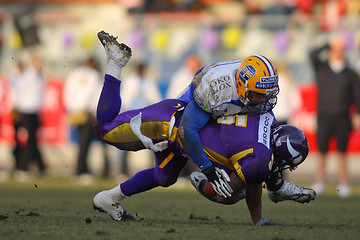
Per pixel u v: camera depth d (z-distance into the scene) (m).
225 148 17.12
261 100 17.03
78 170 39.69
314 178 45.09
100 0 54.25
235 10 54.88
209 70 17.61
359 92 36.22
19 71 43.56
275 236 15.89
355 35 46.12
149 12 52.88
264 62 16.97
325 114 36.12
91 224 17.80
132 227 17.22
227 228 17.47
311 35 47.16
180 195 32.06
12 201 26.17
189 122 17.34
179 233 16.08
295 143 17.14
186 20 48.66
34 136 43.91
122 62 19.27
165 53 48.19
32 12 52.50
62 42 49.59
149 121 18.52
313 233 16.89
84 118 38.94
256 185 18.06
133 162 49.34
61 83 48.66
